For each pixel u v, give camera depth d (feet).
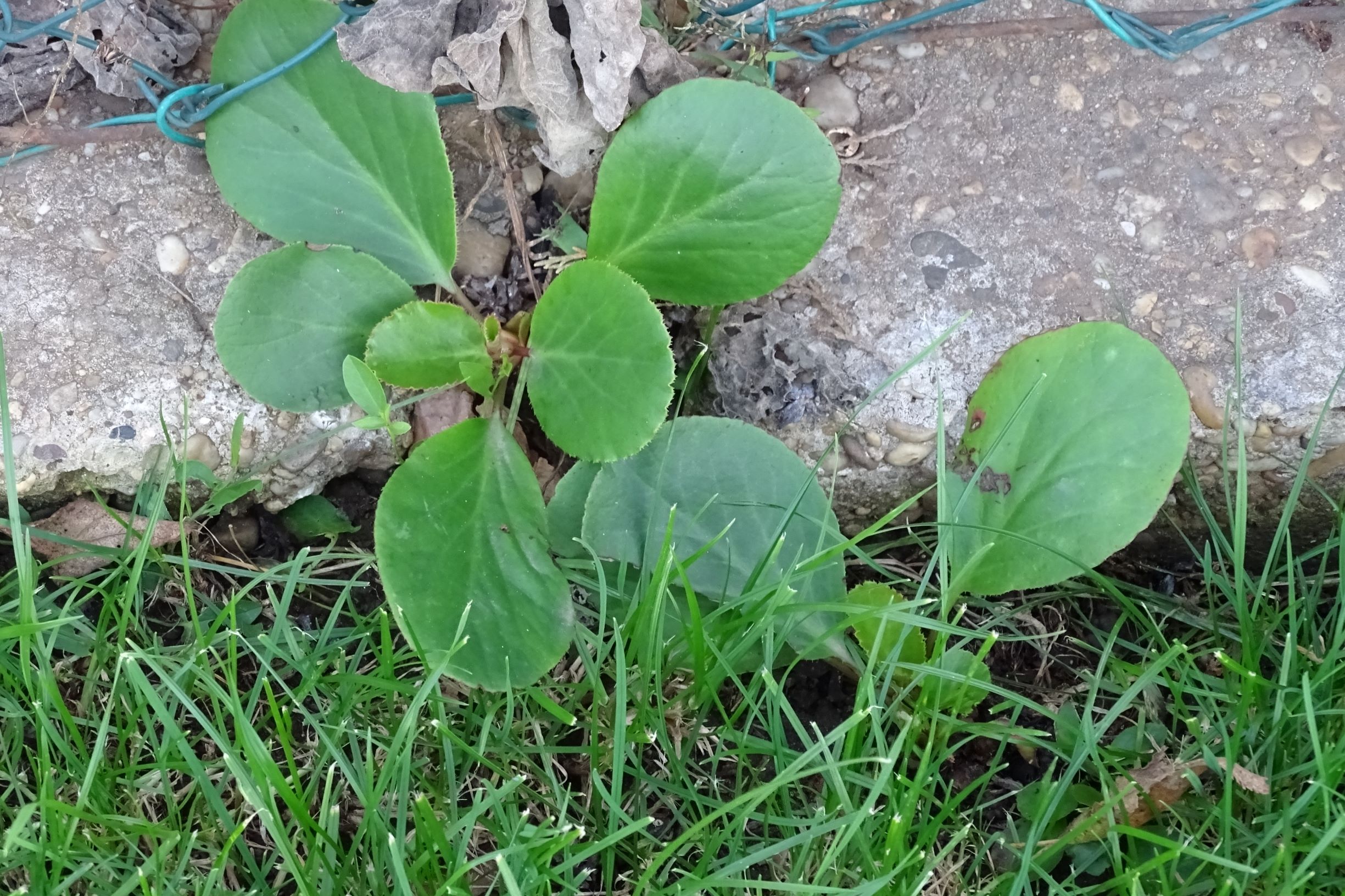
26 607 3.67
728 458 3.80
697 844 3.74
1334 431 3.88
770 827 3.77
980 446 3.84
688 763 3.81
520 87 3.76
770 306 3.91
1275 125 3.97
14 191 3.87
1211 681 3.81
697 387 3.94
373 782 3.74
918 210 3.94
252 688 3.79
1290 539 3.97
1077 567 3.79
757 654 3.80
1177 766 3.75
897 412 3.88
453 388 3.92
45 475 3.82
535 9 3.70
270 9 3.79
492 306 3.93
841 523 3.99
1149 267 3.93
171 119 3.82
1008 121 3.96
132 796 3.72
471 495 3.76
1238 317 3.82
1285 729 3.76
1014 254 3.93
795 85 3.97
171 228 3.88
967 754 3.87
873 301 3.91
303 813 3.60
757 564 3.80
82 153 3.88
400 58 3.72
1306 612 3.84
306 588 3.93
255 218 3.81
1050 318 3.91
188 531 3.90
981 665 3.81
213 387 3.85
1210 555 3.92
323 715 3.76
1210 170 3.95
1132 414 3.78
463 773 3.77
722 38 3.93
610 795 3.70
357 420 3.84
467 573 3.72
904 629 3.71
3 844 3.62
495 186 3.94
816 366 3.89
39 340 3.83
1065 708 3.82
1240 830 3.71
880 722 3.73
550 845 3.58
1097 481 3.79
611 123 3.76
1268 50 3.99
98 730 3.73
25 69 3.87
